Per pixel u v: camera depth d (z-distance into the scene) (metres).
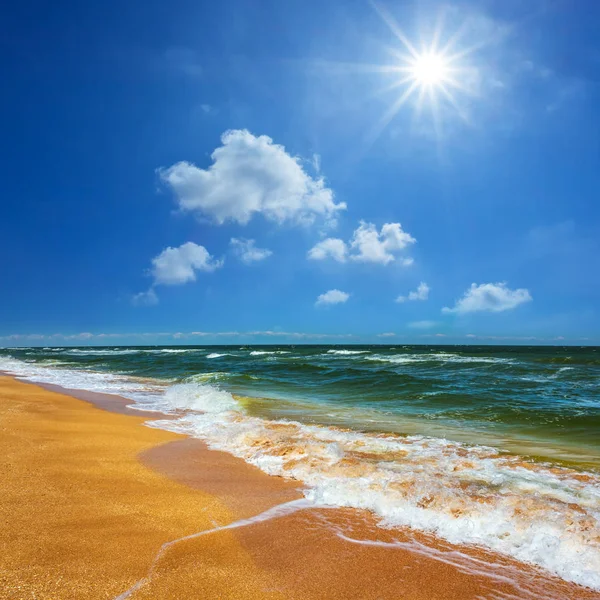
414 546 3.59
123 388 16.03
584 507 4.39
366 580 3.03
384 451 6.77
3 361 35.69
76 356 52.12
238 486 5.05
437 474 5.48
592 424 9.23
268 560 3.27
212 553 3.33
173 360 38.00
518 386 15.99
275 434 7.63
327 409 11.52
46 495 4.29
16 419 8.47
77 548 3.21
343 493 4.71
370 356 43.72
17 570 2.82
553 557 3.38
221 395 12.84
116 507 4.13
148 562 3.10
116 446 6.77
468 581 3.05
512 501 4.38
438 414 10.77
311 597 2.79
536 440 7.88
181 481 5.17
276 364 30.14
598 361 29.41
